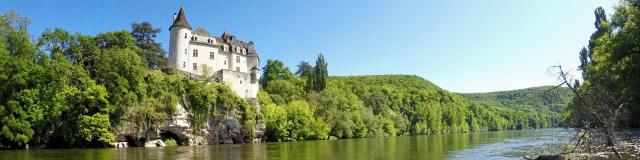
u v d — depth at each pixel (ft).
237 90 323.37
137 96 241.35
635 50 170.50
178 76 279.49
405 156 142.41
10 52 218.59
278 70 485.97
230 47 373.61
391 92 601.21
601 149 128.57
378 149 181.47
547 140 234.58
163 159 140.46
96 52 249.34
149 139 240.94
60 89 219.61
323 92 405.39
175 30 330.34
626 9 182.60
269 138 316.81
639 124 266.16
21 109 201.05
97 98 222.28
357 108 447.42
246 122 293.43
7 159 140.56
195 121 265.95
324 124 359.25
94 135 219.61
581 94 100.53
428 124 540.93
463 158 133.69
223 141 279.49
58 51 247.09
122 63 241.35
